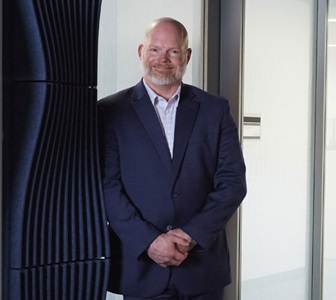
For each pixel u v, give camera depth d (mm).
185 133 2732
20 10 2480
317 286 4520
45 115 2486
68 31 2574
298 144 4391
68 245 2658
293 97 4328
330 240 4613
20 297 2525
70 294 2682
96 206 2695
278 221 4281
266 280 4223
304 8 4359
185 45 2771
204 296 2795
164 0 3580
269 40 4121
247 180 4062
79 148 2652
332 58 4531
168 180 2689
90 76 2654
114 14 3375
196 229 2645
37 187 2541
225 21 3854
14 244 2514
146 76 2748
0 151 2434
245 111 4000
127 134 2715
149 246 2613
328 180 4578
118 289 2760
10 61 2504
